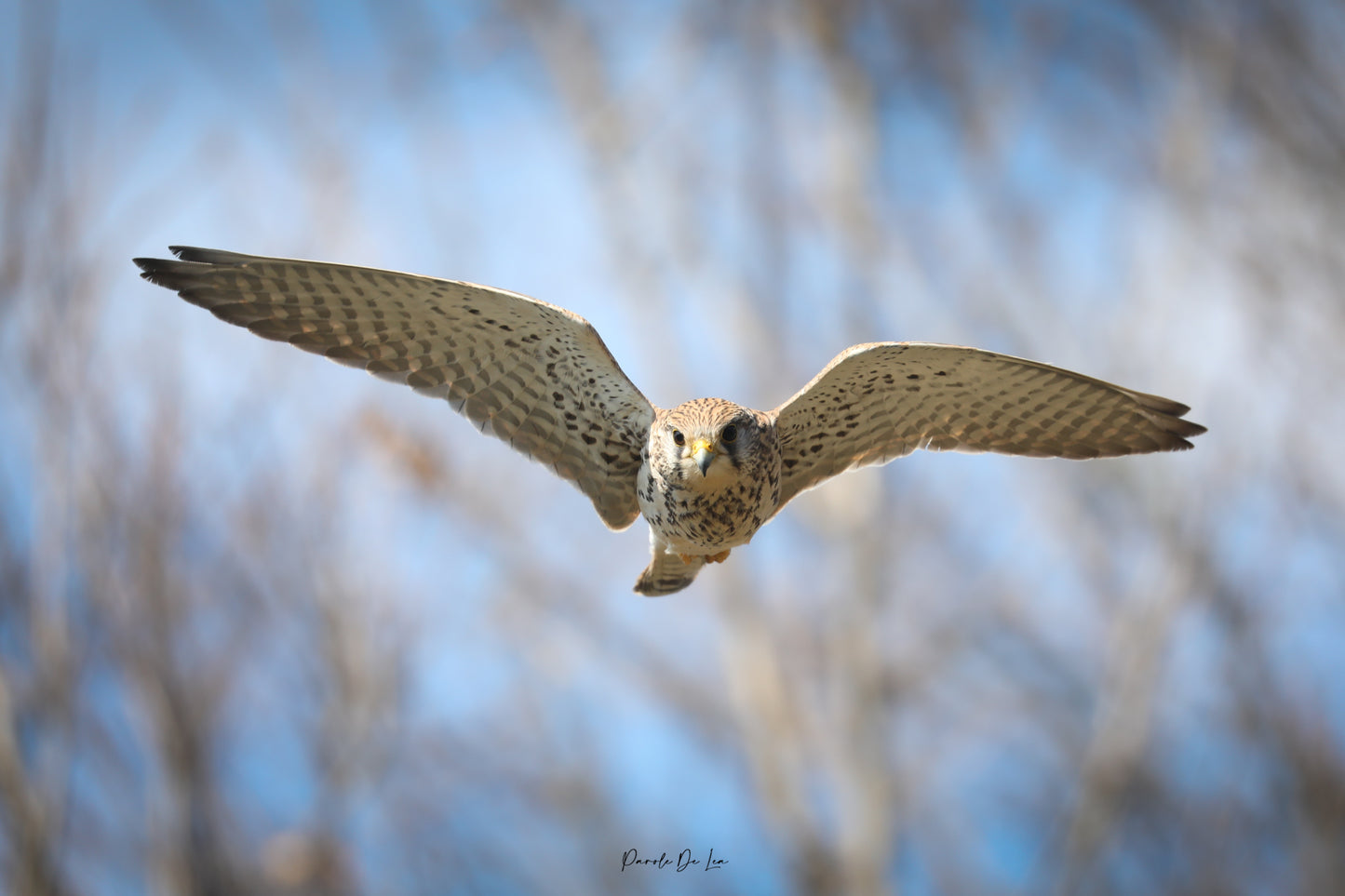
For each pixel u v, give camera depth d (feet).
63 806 32.76
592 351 25.49
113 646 34.35
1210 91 50.42
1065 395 26.86
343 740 38.19
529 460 26.91
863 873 51.75
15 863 32.12
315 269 24.63
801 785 53.06
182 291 24.91
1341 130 50.19
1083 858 48.24
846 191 55.52
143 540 34.58
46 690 33.04
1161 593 48.78
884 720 54.29
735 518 26.14
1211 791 48.67
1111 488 52.49
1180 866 48.57
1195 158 49.42
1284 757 47.88
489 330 25.59
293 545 37.50
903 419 27.86
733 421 25.45
